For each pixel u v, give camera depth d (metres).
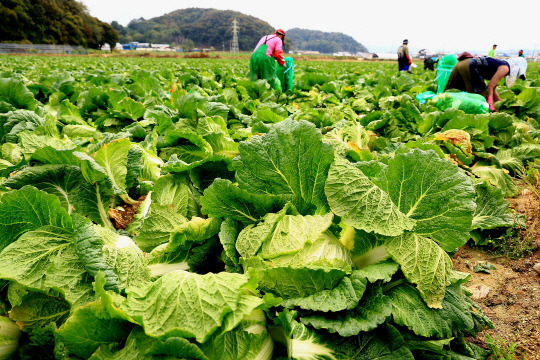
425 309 2.08
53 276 1.92
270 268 1.99
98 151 2.92
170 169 2.99
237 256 2.28
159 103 7.16
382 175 2.35
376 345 1.95
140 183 3.56
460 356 2.21
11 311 1.99
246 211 2.41
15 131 3.95
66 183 2.75
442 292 2.12
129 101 5.93
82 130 5.43
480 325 2.45
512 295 3.19
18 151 3.81
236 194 2.33
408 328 1.96
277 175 2.44
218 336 1.64
